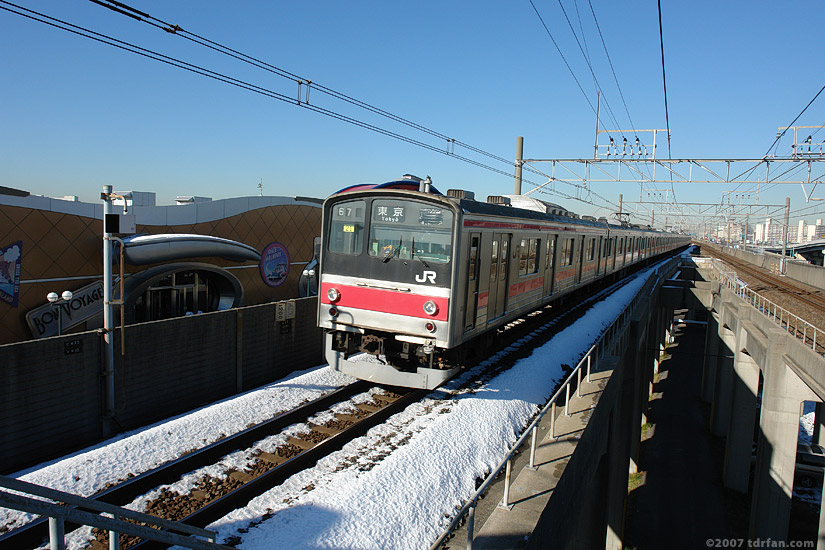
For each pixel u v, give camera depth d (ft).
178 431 23.57
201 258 50.72
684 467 71.67
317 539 14.92
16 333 38.58
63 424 27.50
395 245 27.27
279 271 63.21
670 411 91.97
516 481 18.85
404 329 26.99
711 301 83.35
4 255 37.45
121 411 29.99
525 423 25.31
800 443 67.97
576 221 50.75
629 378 49.34
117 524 9.93
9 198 37.47
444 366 27.86
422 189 28.58
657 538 56.65
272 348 40.24
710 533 57.52
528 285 37.93
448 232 26.13
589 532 39.19
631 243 86.28
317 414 26.07
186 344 33.55
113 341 29.19
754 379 63.16
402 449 20.29
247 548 14.49
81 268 42.47
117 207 45.01
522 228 35.24
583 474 23.52
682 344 138.31
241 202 57.41
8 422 25.25
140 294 46.60
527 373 31.76
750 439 64.28
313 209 68.49
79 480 19.51
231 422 25.07
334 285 28.91
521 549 14.70
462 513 13.42
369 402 28.02
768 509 44.88
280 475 19.92
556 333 43.86
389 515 16.31
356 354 36.06
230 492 18.54
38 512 8.45
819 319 54.85
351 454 21.34
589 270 57.26
